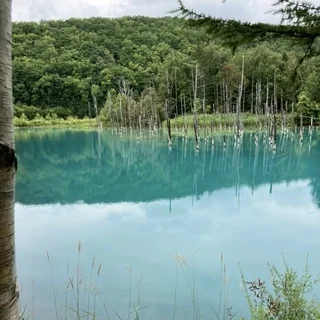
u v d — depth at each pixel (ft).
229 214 40.73
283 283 10.22
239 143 101.91
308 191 51.52
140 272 24.64
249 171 70.38
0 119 3.18
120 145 118.42
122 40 263.70
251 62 152.15
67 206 46.88
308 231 33.73
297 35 7.22
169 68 163.53
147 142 124.06
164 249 29.58
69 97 230.07
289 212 40.88
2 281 3.34
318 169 69.82
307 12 6.95
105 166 83.35
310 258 26.89
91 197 52.95
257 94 136.98
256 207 43.34
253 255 27.76
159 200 49.44
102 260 27.25
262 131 137.49
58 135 155.53
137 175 71.92
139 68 225.15
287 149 97.76
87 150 109.60
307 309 9.77
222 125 145.07
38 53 250.78
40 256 28.25
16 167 3.40
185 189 56.95
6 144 3.23
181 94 149.48
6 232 3.33
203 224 36.94
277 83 135.23
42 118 215.10
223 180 62.85
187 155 94.17
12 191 3.38
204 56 140.67
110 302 19.99
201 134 137.08
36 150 110.42
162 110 151.64
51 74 229.86
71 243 31.58
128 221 38.91
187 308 19.49
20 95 225.15
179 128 147.13
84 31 277.64
